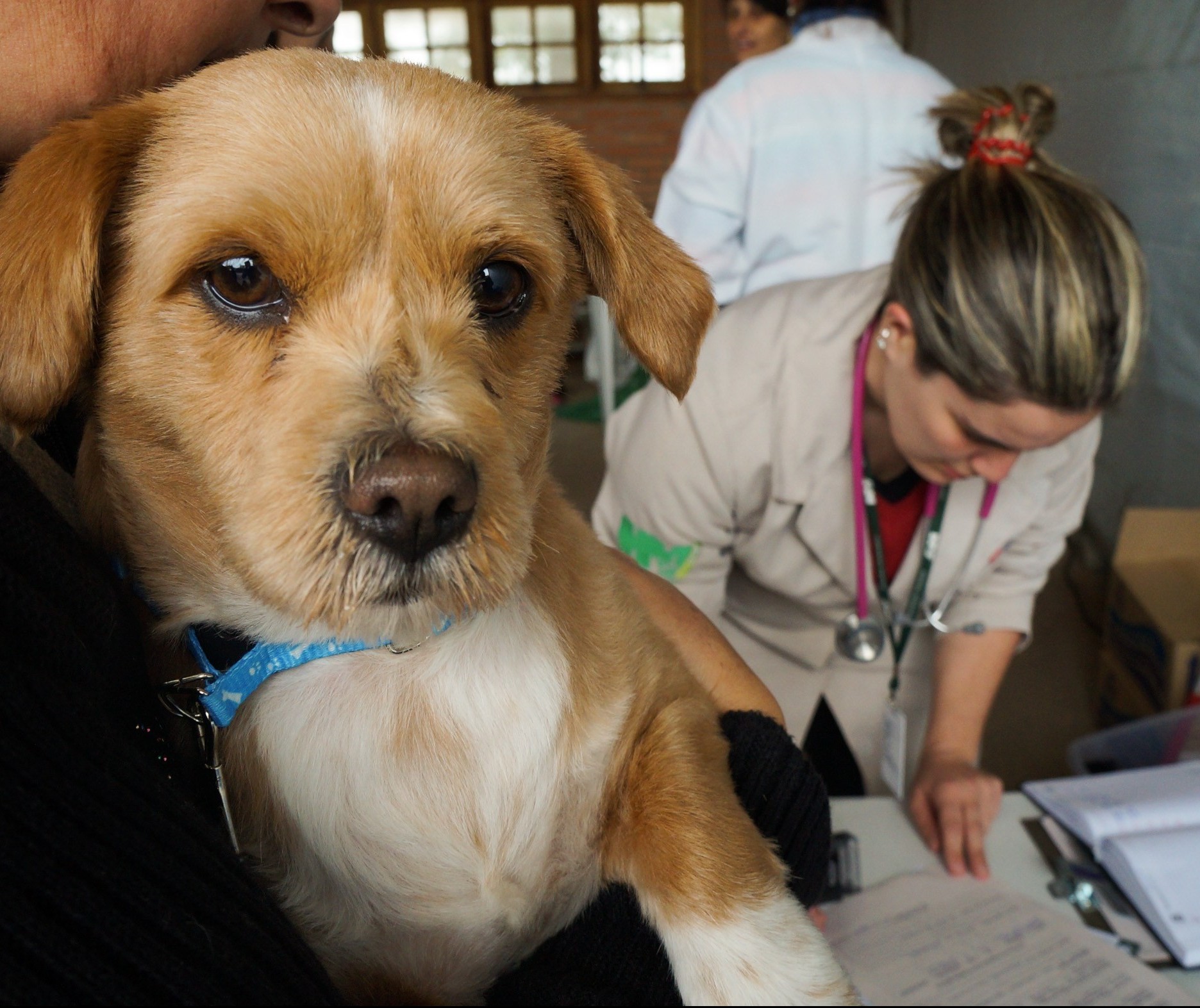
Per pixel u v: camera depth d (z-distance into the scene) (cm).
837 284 188
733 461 182
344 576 79
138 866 56
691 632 129
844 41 270
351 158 86
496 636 95
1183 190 325
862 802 177
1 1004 48
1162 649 268
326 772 91
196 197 84
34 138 86
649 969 91
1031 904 145
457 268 92
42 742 55
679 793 95
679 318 112
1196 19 314
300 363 84
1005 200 147
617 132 856
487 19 834
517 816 94
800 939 91
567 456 539
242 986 57
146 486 89
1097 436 194
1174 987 126
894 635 202
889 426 176
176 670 91
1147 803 155
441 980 96
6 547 60
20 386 79
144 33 84
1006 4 441
